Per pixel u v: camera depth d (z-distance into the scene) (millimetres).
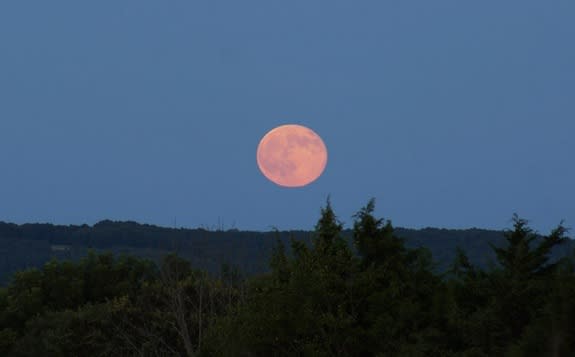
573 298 53438
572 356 51656
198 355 93500
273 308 77750
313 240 85000
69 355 167500
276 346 78500
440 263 78812
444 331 68500
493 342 61562
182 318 112812
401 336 70312
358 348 75125
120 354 153625
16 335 188000
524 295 61281
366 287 78312
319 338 77062
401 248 81875
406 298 74125
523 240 64625
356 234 82625
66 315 176250
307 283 77625
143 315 152750
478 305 66938
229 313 87875
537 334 53344
